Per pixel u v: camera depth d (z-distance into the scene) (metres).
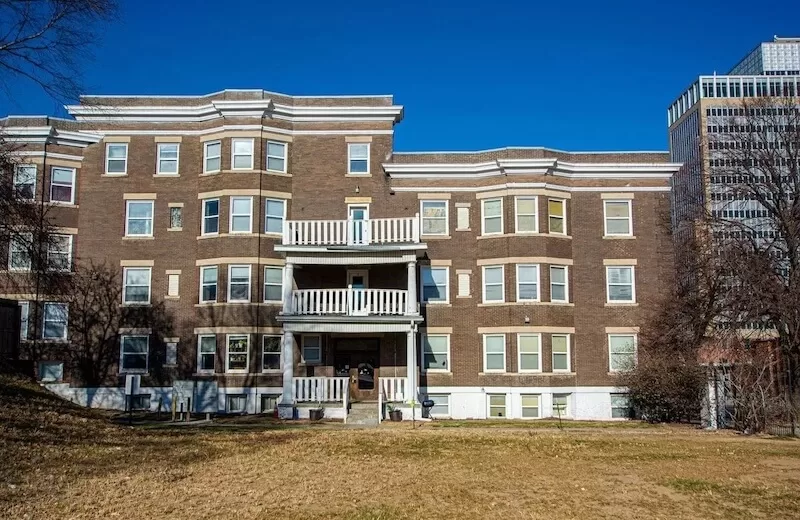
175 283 35.22
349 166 35.84
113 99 35.78
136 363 34.75
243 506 13.66
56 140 35.41
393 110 35.84
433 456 19.91
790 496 15.27
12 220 28.12
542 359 34.22
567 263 35.62
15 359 29.70
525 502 14.48
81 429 21.81
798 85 88.56
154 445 20.47
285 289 32.16
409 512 13.52
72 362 34.19
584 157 36.84
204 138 35.78
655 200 36.50
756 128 35.12
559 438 24.23
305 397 31.41
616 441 23.55
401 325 31.73
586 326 35.31
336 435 23.98
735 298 29.77
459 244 35.81
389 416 30.47
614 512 13.84
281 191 35.19
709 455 20.64
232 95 35.38
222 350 33.69
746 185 34.16
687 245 33.53
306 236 32.62
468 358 35.00
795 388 28.52
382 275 35.09
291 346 31.47
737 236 32.78
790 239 31.61
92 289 34.94
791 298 28.31
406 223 33.47
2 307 28.97
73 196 35.62
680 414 32.53
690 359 30.47
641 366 32.59
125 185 35.84
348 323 31.72
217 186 34.91
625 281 35.97
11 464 16.20
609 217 36.41
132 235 35.53
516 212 35.22
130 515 12.83
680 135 98.44
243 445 21.16
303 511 13.39
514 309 34.53
